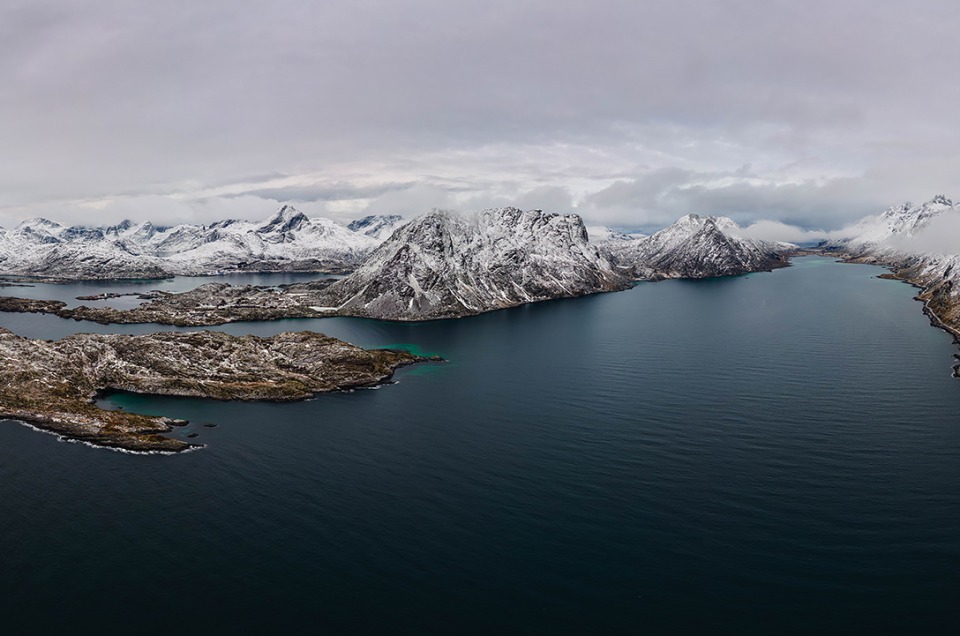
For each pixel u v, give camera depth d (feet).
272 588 280.51
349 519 339.77
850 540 307.17
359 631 253.24
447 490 373.20
